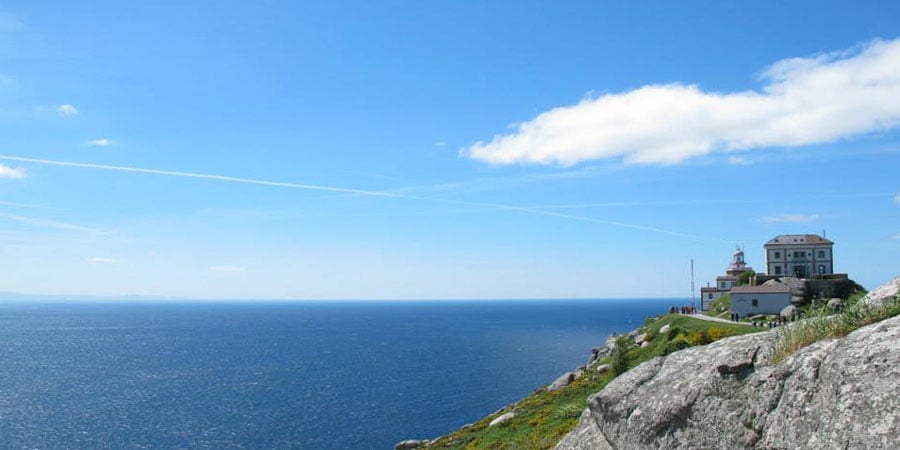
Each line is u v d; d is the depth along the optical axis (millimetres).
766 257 126938
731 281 137125
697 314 111312
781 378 11125
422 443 57500
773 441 10711
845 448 9133
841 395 9625
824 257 122938
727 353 12758
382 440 88750
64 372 157500
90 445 85375
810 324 11766
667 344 55312
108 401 116562
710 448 11953
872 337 9883
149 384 137125
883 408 8828
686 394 12781
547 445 32906
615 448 14523
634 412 13898
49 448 83625
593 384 53219
